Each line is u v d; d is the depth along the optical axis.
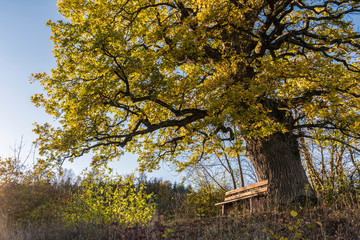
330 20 10.27
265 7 10.85
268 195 9.50
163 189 19.05
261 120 9.84
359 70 10.37
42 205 10.10
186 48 9.59
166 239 5.93
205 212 14.29
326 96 9.06
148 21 12.11
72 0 11.09
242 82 10.11
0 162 10.84
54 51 9.21
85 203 8.88
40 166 9.04
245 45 11.29
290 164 9.80
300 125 10.27
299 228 5.86
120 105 9.76
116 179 9.24
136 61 8.75
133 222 7.86
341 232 5.59
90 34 9.20
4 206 9.68
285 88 9.62
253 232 6.13
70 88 9.64
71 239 6.47
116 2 11.20
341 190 8.74
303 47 10.58
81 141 9.09
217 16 9.79
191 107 11.26
